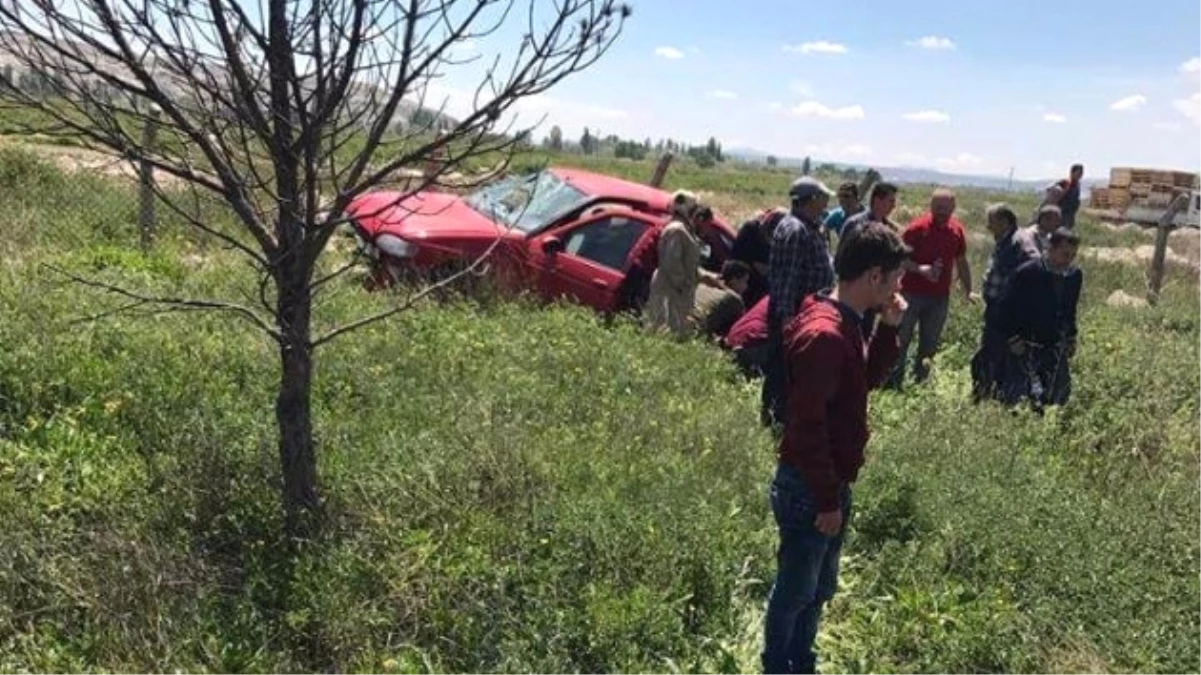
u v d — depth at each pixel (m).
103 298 7.00
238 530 4.38
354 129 3.92
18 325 6.13
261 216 4.16
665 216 10.23
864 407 3.73
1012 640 4.38
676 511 4.84
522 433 5.39
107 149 4.11
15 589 3.75
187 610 3.78
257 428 5.02
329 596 3.89
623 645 3.97
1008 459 6.39
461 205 10.04
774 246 6.93
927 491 5.56
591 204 9.90
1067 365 8.02
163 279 8.49
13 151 12.99
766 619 3.97
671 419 6.33
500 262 9.24
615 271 9.59
